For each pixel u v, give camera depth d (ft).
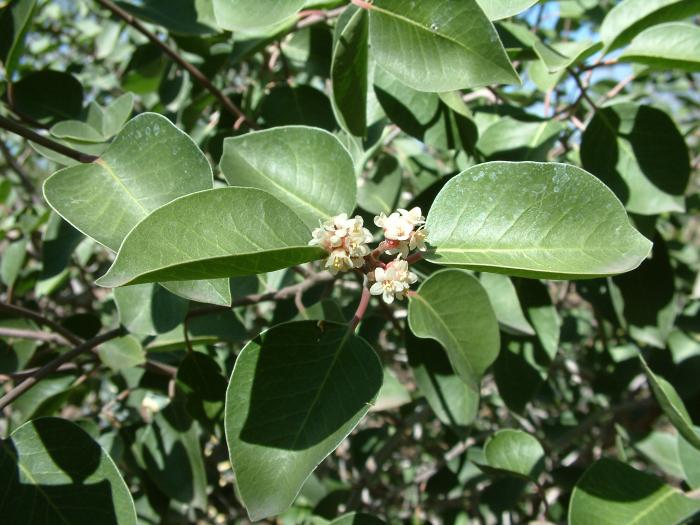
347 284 1.21
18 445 0.62
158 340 0.86
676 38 0.71
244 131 1.03
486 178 0.54
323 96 0.97
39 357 1.03
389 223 0.55
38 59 1.90
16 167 1.53
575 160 0.93
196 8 0.92
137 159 0.60
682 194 0.77
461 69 0.62
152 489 0.98
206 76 1.04
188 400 0.81
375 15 0.64
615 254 0.49
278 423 0.53
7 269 1.11
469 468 1.08
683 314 1.10
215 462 1.24
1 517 0.59
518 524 1.25
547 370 0.85
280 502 0.50
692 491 0.69
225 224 0.48
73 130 0.83
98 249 1.70
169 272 0.44
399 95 0.80
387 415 1.32
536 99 1.20
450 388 0.82
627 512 0.65
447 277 0.63
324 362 0.56
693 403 0.98
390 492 1.34
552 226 0.52
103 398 1.68
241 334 0.89
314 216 0.64
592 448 1.31
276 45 1.06
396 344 1.53
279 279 1.02
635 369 1.14
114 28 1.54
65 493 0.60
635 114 0.80
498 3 0.66
